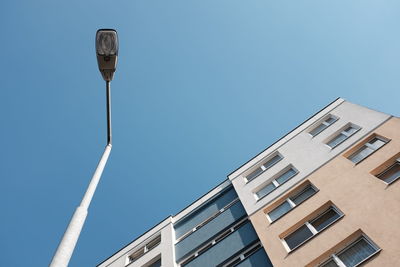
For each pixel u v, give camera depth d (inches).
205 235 658.8
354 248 413.4
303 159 667.4
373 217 425.1
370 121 630.5
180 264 627.8
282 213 562.3
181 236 732.7
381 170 503.8
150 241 794.8
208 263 563.5
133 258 781.3
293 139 768.3
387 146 534.0
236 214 660.1
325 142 674.2
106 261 813.2
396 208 414.9
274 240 498.9
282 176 673.0
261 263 482.6
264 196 636.1
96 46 260.5
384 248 377.1
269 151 794.2
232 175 812.0
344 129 677.9
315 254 430.3
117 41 264.5
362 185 488.1
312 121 783.7
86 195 210.5
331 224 454.9
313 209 508.7
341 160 577.6
